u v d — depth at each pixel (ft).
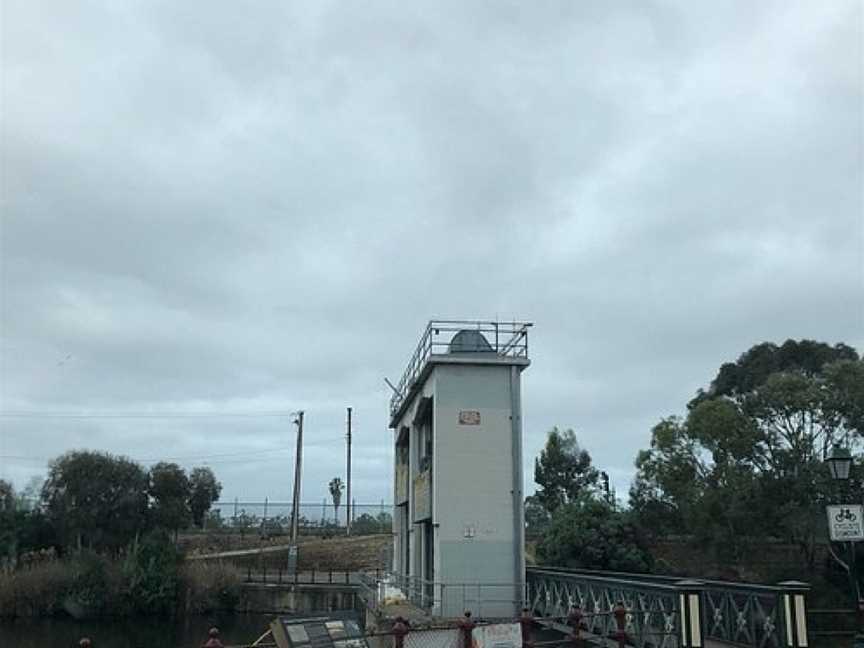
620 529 128.47
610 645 62.69
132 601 176.24
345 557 224.33
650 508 143.84
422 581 96.58
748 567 135.44
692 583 53.42
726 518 131.95
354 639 42.63
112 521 207.82
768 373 154.40
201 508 250.37
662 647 55.11
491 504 96.22
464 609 92.79
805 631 49.16
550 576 87.86
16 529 199.52
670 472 140.15
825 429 132.46
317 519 279.08
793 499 128.98
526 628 49.11
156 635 155.02
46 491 208.95
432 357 97.60
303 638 39.93
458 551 94.73
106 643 143.84
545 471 207.41
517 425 98.37
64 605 175.11
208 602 182.29
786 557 136.98
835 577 129.18
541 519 200.85
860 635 49.49
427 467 105.50
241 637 150.00
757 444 134.82
